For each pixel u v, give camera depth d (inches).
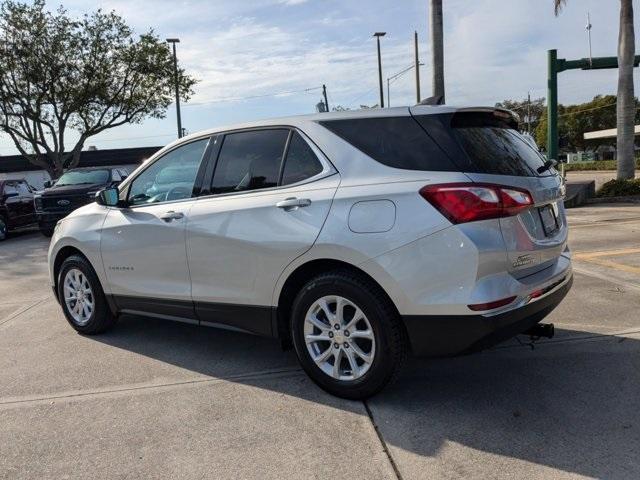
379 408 141.8
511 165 139.7
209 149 173.5
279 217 149.9
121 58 1067.9
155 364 179.5
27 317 245.3
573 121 3270.2
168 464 120.8
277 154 157.1
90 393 158.7
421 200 130.6
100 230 198.5
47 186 643.5
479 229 126.6
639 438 122.6
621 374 155.3
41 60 1000.9
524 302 132.6
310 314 148.0
